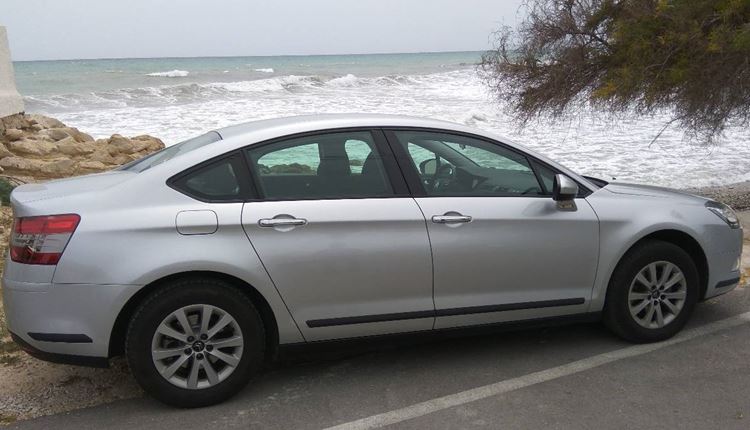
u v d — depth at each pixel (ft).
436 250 13.07
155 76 140.87
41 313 11.53
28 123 36.88
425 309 13.21
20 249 11.71
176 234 11.78
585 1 29.19
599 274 14.35
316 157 13.04
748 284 19.03
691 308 15.15
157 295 11.71
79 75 143.43
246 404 12.50
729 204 30.45
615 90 26.53
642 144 51.88
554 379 13.28
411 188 13.28
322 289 12.57
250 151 12.69
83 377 13.73
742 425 11.35
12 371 13.96
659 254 14.58
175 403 12.11
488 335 15.71
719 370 13.52
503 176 14.12
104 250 11.51
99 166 32.27
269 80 113.91
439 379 13.43
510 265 13.61
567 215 14.02
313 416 12.03
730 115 27.32
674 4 24.67
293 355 12.95
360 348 13.33
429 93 107.76
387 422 11.73
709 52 23.86
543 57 30.78
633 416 11.72
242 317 12.19
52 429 11.64
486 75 33.83
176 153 13.41
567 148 50.06
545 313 14.16
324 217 12.50
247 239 12.09
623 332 14.75
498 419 11.74
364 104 86.94
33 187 13.07
